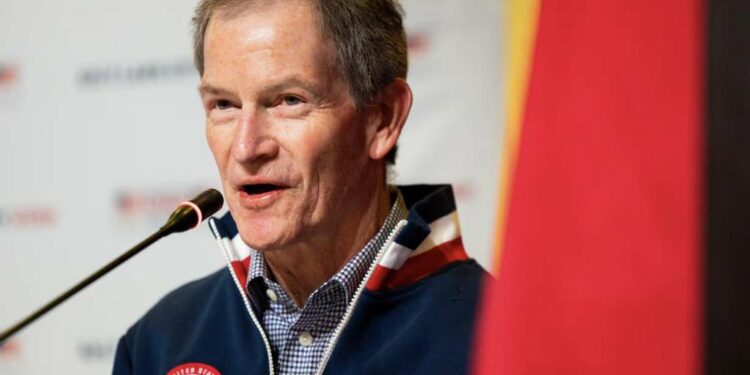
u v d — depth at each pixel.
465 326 5.34
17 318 9.57
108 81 9.34
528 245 3.25
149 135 9.25
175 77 9.20
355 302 5.39
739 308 2.97
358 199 5.43
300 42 5.05
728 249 2.99
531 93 3.32
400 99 5.52
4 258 9.59
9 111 9.56
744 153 2.99
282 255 5.48
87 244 9.39
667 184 3.08
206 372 5.64
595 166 3.18
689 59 3.08
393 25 5.50
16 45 9.55
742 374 2.96
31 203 9.52
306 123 5.10
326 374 5.34
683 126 3.07
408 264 5.54
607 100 3.18
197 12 5.43
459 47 8.41
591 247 3.16
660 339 3.05
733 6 3.04
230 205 5.29
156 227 9.23
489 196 8.33
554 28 3.29
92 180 9.38
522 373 3.22
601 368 3.12
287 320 5.58
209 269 9.12
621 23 3.18
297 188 5.15
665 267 3.05
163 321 6.04
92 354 9.41
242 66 5.05
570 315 3.17
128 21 9.31
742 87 3.02
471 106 8.39
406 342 5.32
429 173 8.45
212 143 5.26
